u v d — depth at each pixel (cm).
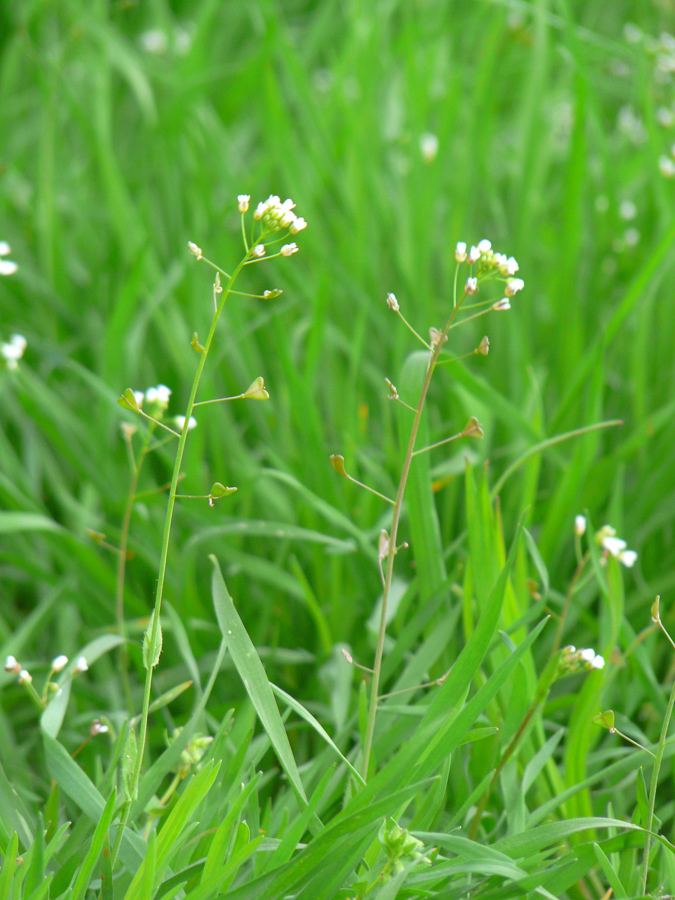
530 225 128
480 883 85
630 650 90
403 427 92
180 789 90
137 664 96
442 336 83
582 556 100
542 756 88
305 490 96
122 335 109
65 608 100
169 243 137
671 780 94
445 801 92
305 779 90
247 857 83
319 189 136
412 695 93
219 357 107
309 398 99
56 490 105
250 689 85
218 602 85
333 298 126
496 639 89
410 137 131
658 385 112
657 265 101
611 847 85
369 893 84
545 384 115
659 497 101
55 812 87
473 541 90
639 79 129
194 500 100
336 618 98
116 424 113
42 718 86
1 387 105
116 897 84
